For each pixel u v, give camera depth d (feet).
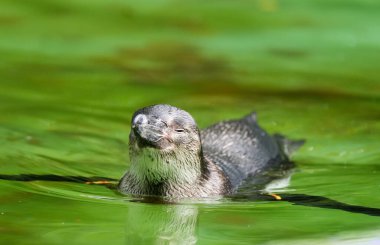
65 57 224.53
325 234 110.52
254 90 198.18
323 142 162.61
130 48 234.79
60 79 203.51
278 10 274.36
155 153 120.37
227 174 133.59
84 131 163.63
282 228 113.29
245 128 152.05
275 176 141.38
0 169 137.59
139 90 196.03
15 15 264.11
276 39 245.86
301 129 170.60
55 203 121.70
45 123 167.73
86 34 247.09
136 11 271.08
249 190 132.26
